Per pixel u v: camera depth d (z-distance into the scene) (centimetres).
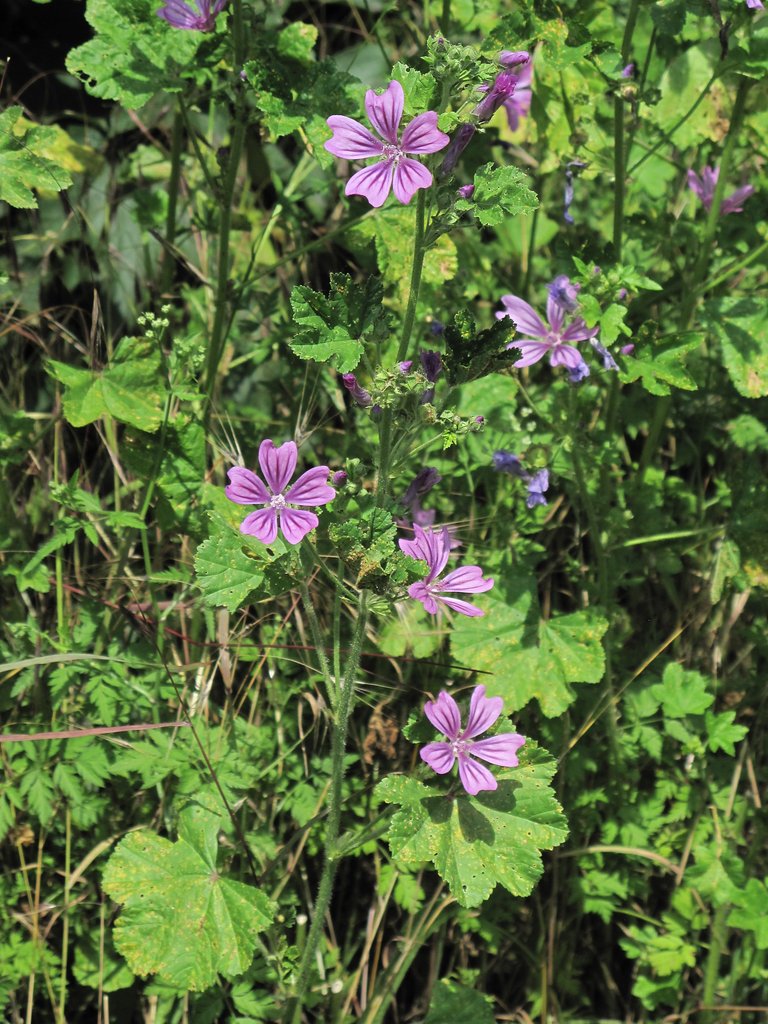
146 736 55
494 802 48
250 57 55
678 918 61
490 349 42
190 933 47
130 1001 57
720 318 62
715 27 61
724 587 63
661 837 63
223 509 54
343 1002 58
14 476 61
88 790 55
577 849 61
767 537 61
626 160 61
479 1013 58
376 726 60
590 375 61
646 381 57
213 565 46
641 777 65
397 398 42
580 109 62
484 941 63
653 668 65
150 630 55
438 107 41
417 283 43
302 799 58
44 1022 56
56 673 53
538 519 64
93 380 54
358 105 55
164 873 48
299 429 61
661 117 66
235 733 57
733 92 64
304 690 59
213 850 49
